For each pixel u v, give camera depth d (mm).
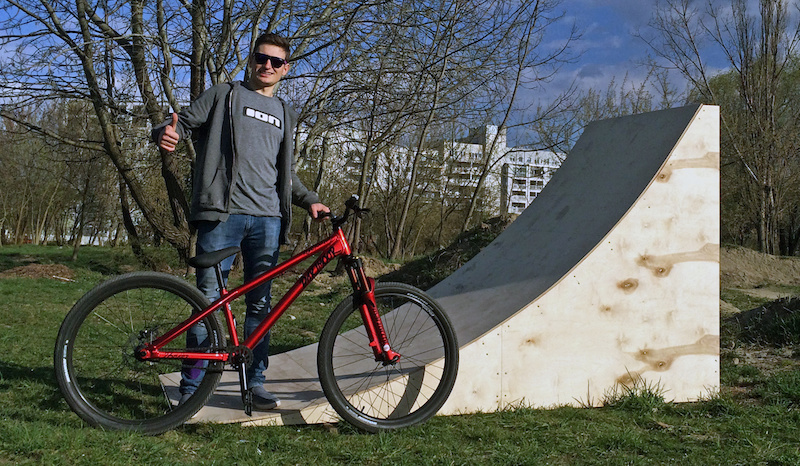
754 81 22312
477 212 36156
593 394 3223
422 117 13852
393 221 36531
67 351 2609
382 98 12602
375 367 3312
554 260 3504
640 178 3480
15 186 37500
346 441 2652
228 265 2973
